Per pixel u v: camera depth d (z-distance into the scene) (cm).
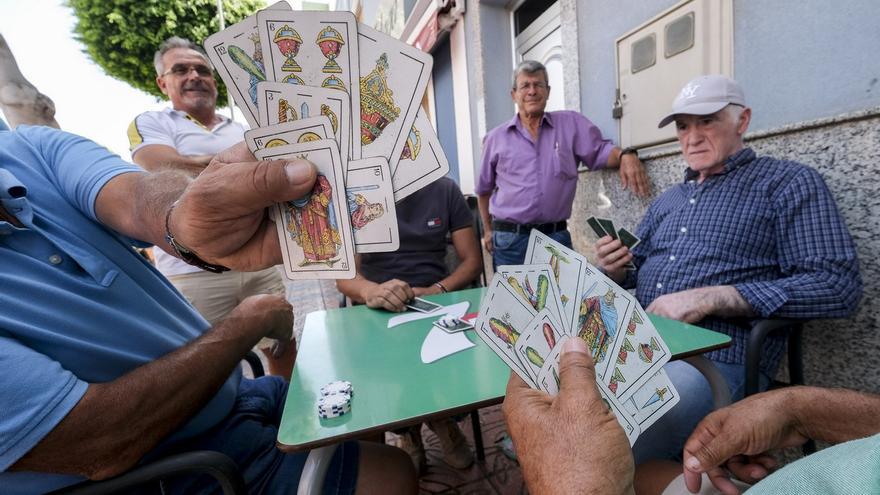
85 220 79
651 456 101
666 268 154
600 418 40
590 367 44
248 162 45
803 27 132
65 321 66
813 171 126
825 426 65
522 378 46
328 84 46
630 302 52
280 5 44
